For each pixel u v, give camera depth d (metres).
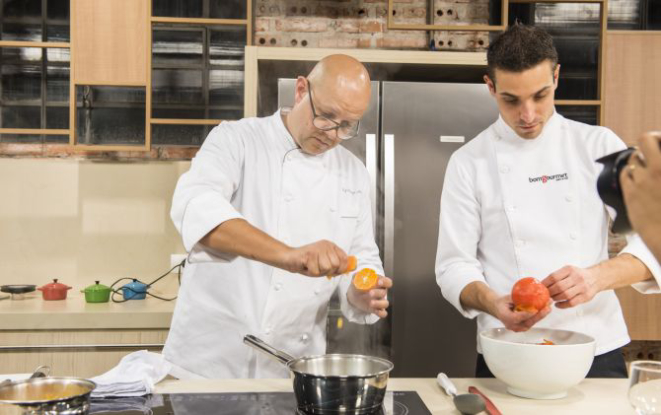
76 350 2.48
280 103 2.59
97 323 2.47
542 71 1.40
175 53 3.17
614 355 1.53
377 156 2.64
